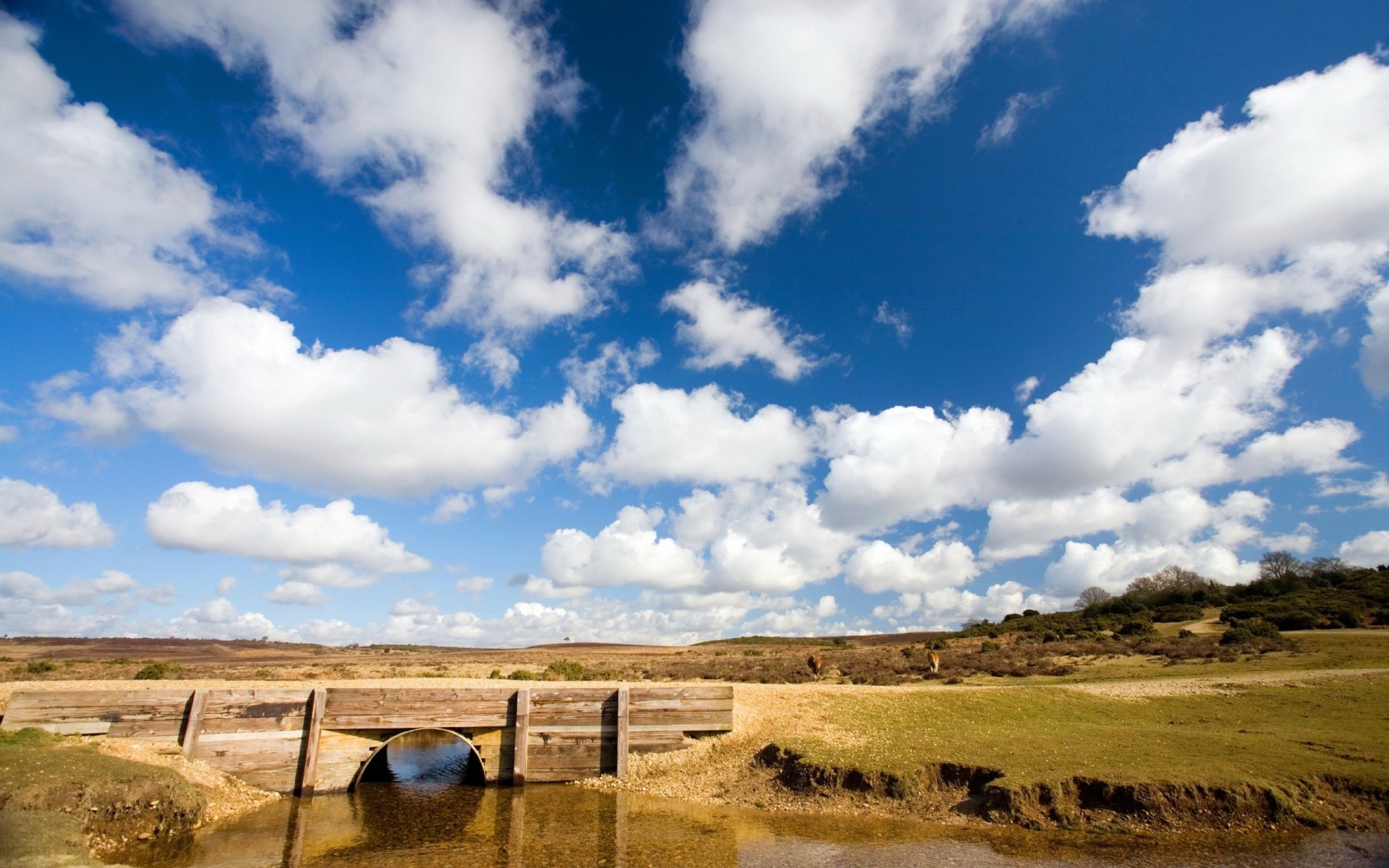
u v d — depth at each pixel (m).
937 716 29.72
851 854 18.02
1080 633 79.88
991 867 16.62
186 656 83.62
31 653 80.12
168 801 20.47
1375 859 16.44
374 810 23.61
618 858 18.02
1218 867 16.12
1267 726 27.41
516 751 27.86
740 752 27.84
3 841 15.45
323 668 58.97
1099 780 20.56
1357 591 79.12
